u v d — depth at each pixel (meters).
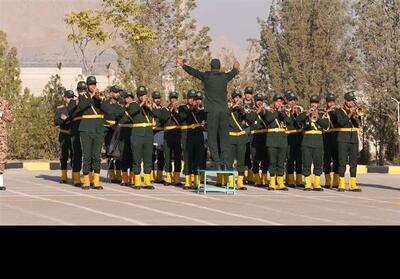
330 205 18.75
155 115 23.66
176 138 24.22
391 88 41.69
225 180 23.34
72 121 23.55
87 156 22.36
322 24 47.59
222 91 22.05
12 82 40.03
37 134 38.59
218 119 22.00
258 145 24.20
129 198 19.72
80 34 38.41
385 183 26.59
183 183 24.80
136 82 42.66
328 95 23.52
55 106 39.31
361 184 26.06
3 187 21.98
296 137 24.38
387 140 40.88
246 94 23.78
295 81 47.66
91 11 38.09
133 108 22.64
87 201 18.84
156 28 46.66
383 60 42.94
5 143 21.92
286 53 48.31
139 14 43.47
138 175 22.77
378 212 17.41
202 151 23.14
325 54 47.62
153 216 16.05
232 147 23.09
